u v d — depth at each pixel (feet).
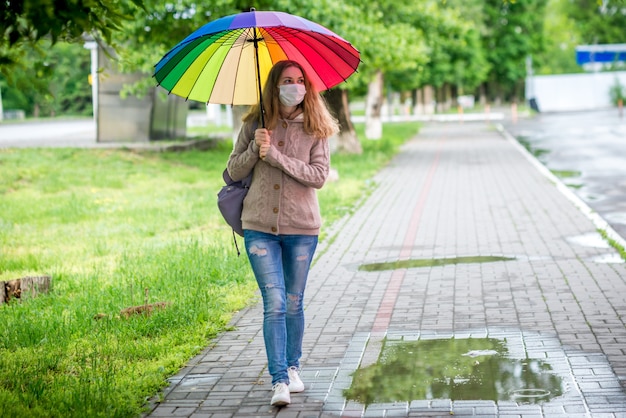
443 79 183.62
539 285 29.30
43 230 46.06
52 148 78.64
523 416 16.99
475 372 20.02
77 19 16.28
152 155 80.43
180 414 18.06
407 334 23.73
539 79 225.15
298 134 18.53
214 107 166.09
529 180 64.28
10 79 20.85
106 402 18.29
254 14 17.46
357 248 38.52
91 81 87.66
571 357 20.85
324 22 68.33
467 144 110.01
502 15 236.43
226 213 18.75
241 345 23.27
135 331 24.52
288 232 18.47
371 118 121.39
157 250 38.24
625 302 26.27
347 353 22.09
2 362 21.83
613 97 223.92
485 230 42.24
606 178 65.00
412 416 17.31
